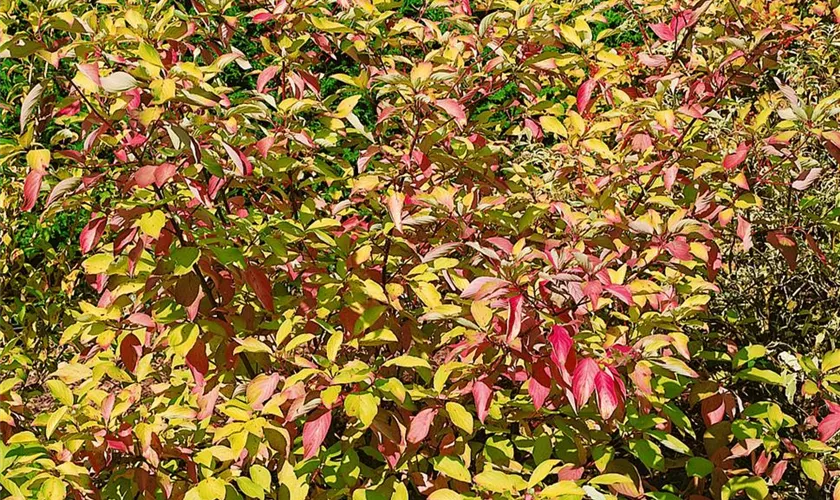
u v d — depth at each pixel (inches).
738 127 115.6
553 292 84.4
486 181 112.8
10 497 75.9
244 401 95.4
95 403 90.2
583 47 118.0
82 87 83.1
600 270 79.3
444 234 108.5
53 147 151.7
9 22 82.8
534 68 112.1
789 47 162.1
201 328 86.0
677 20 106.3
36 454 81.6
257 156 96.5
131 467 88.4
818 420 122.4
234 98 115.0
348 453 91.0
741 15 115.7
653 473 107.2
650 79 111.0
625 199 111.6
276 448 81.2
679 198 122.5
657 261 103.5
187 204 93.4
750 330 142.3
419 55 149.6
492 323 81.6
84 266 88.9
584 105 108.7
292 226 93.2
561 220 106.9
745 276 140.9
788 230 124.0
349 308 88.2
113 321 86.6
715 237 106.6
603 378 73.1
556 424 91.4
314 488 96.7
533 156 128.7
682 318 98.7
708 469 87.9
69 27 79.3
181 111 99.3
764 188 136.9
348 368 79.6
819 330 133.3
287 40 107.2
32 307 134.3
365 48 118.6
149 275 87.4
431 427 92.0
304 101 94.5
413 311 104.3
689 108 101.7
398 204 88.0
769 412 92.5
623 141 114.2
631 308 91.1
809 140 118.9
